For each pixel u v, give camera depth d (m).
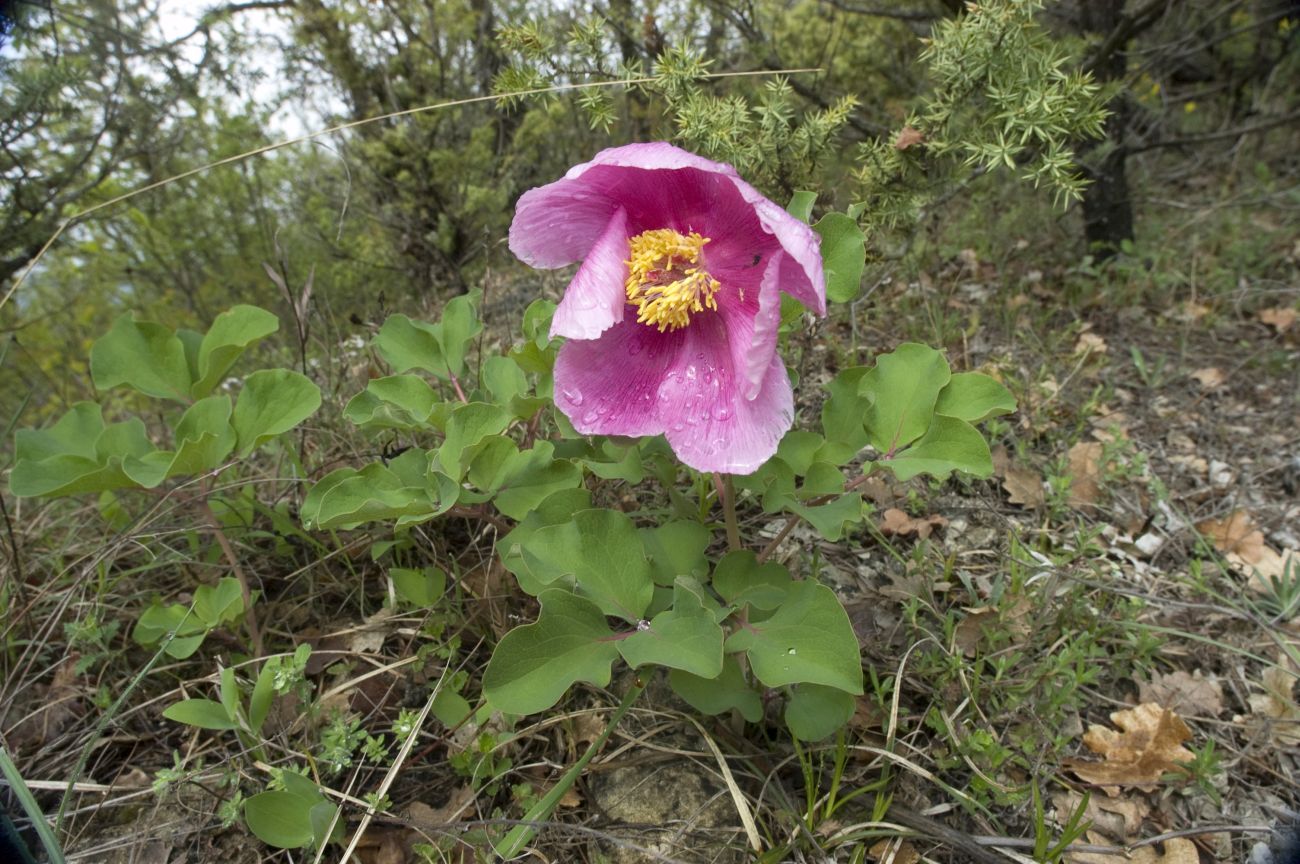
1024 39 0.39
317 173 0.80
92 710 0.33
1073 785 0.30
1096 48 0.65
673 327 0.26
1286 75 1.02
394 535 0.36
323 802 0.26
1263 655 0.36
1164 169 0.96
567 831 0.27
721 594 0.28
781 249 0.23
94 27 0.61
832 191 0.44
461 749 0.29
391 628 0.34
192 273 0.88
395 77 0.73
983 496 0.43
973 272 0.67
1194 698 0.34
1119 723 0.33
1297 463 0.48
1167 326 0.64
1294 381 0.56
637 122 0.61
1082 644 0.34
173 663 0.34
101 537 0.41
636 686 0.27
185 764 0.31
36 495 0.30
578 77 0.45
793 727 0.25
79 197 0.62
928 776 0.27
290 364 0.52
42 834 0.23
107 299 0.90
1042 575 0.37
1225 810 0.30
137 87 0.65
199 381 0.35
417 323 0.35
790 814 0.27
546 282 0.58
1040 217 0.73
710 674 0.22
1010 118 0.38
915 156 0.42
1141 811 0.30
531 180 0.73
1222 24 0.98
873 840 0.27
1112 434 0.47
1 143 0.53
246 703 0.31
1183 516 0.44
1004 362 0.51
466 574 0.35
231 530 0.37
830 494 0.28
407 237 0.72
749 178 0.41
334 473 0.29
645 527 0.37
